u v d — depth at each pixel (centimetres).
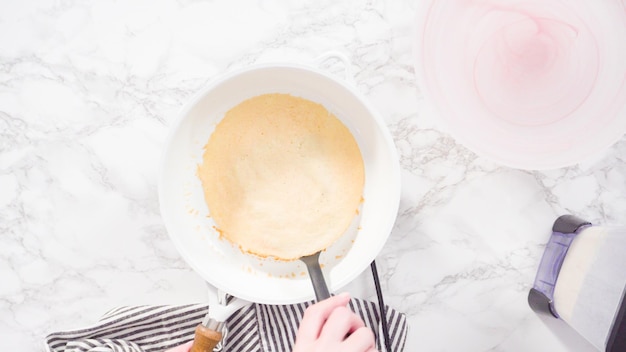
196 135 79
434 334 94
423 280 93
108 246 90
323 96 79
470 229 92
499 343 94
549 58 81
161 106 88
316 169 79
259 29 88
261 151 79
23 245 90
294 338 88
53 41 87
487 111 83
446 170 91
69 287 91
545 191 92
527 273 93
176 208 77
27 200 89
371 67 89
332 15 88
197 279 91
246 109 79
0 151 89
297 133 79
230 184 79
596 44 81
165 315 86
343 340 68
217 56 88
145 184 89
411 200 91
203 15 88
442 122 82
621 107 81
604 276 78
